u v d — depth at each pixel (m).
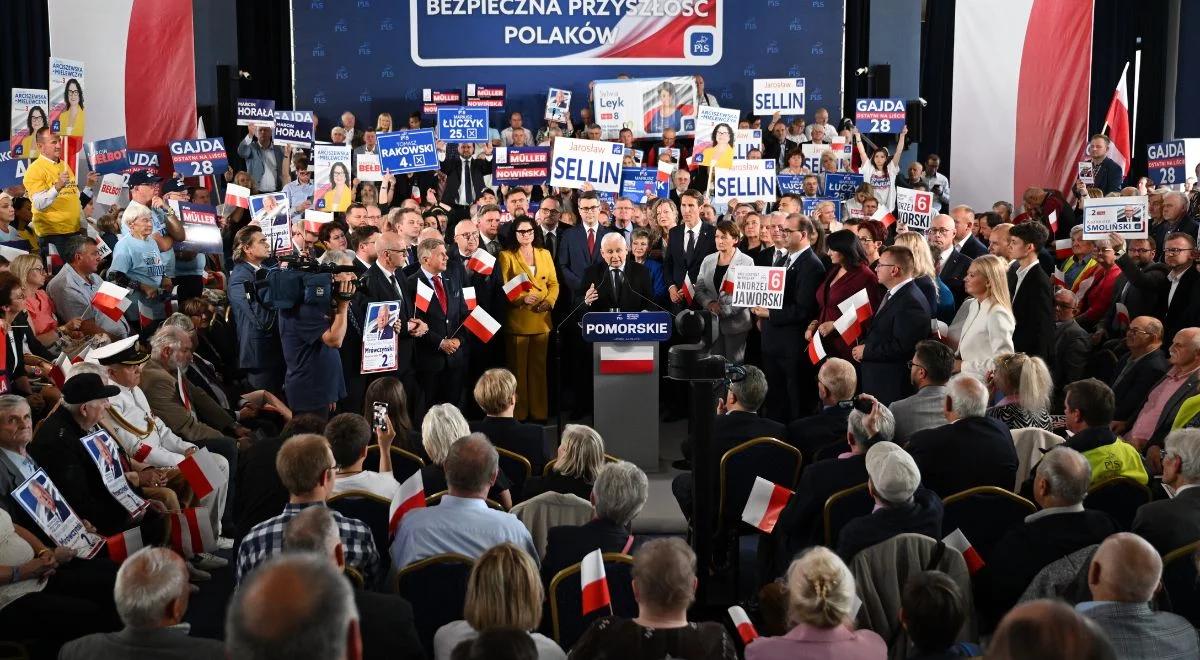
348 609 1.67
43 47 14.60
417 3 16.61
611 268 8.11
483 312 7.48
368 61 16.73
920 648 2.91
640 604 2.99
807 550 3.12
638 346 7.18
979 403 4.59
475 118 11.23
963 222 8.85
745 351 8.61
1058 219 11.91
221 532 6.16
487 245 8.91
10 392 5.99
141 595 3.07
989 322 6.36
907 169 15.09
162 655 3.10
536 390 8.63
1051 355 7.12
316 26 16.69
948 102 17.91
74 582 4.48
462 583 3.81
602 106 16.05
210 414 6.76
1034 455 4.95
